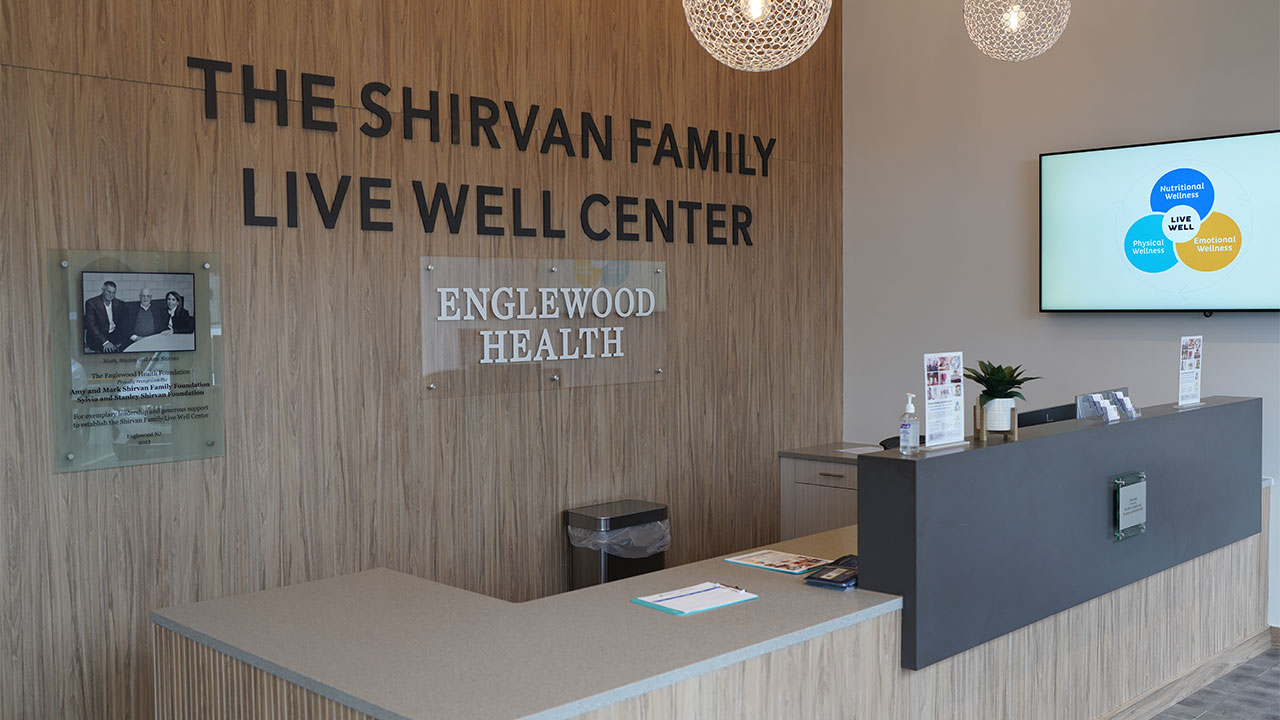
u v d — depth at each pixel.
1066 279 5.52
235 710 2.50
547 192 5.02
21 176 3.54
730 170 5.88
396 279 4.50
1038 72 5.69
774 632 2.58
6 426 3.52
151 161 3.82
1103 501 3.75
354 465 4.38
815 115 6.39
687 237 5.65
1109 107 5.43
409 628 2.63
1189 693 4.40
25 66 3.54
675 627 2.63
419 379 4.58
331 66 4.29
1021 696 3.44
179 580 3.92
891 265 6.34
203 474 3.97
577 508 5.17
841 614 2.75
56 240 3.61
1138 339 5.37
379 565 4.47
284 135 4.16
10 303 3.53
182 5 3.89
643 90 5.44
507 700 2.10
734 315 5.91
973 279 5.98
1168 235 5.16
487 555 4.83
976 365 6.00
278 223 4.15
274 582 4.16
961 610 3.06
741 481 5.96
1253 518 4.84
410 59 4.54
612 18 5.30
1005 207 5.84
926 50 6.14
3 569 3.52
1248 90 4.95
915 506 2.89
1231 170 4.95
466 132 4.72
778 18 3.38
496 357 4.85
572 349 5.14
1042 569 3.42
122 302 3.76
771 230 6.11
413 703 2.09
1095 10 5.47
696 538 5.73
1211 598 4.60
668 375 5.57
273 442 4.15
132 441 3.79
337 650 2.44
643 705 2.23
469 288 4.74
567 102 5.11
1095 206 5.40
